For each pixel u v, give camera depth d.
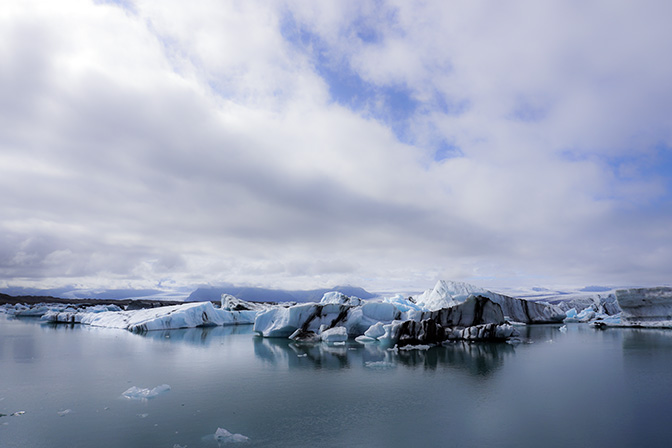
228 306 42.00
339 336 21.75
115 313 34.44
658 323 30.27
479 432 7.57
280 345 20.70
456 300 32.25
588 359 15.65
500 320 25.44
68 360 15.27
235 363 14.84
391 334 20.36
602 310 49.56
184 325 31.31
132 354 16.94
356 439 7.23
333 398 9.94
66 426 7.85
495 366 14.28
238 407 9.18
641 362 14.89
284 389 10.84
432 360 15.66
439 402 9.57
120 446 6.85
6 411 8.80
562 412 8.77
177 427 7.82
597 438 7.24
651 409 8.95
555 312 38.41
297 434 7.46
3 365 14.22
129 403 9.45
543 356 16.53
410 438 7.27
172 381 11.77
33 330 28.17
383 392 10.54
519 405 9.31
